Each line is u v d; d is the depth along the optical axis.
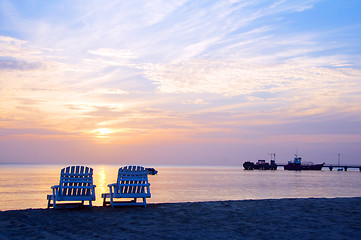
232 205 9.94
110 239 5.94
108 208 9.45
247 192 52.38
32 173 153.62
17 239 5.87
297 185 77.50
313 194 49.72
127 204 9.68
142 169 9.79
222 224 7.29
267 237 6.13
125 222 7.48
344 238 6.06
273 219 7.80
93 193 9.33
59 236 6.14
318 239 5.99
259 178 119.69
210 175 152.62
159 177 123.88
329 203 10.25
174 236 6.20
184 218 7.95
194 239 5.97
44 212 8.69
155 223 7.38
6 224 7.10
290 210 8.98
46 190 54.75
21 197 42.31
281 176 144.88
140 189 9.81
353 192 55.88
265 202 10.56
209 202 10.77
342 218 7.87
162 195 44.91
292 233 6.44
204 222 7.50
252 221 7.59
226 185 73.56
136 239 5.96
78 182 9.37
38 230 6.60
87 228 6.85
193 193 49.12
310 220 7.66
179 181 92.12
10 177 108.44
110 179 100.25
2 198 40.88
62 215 8.27
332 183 90.06
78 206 9.57
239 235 6.30
